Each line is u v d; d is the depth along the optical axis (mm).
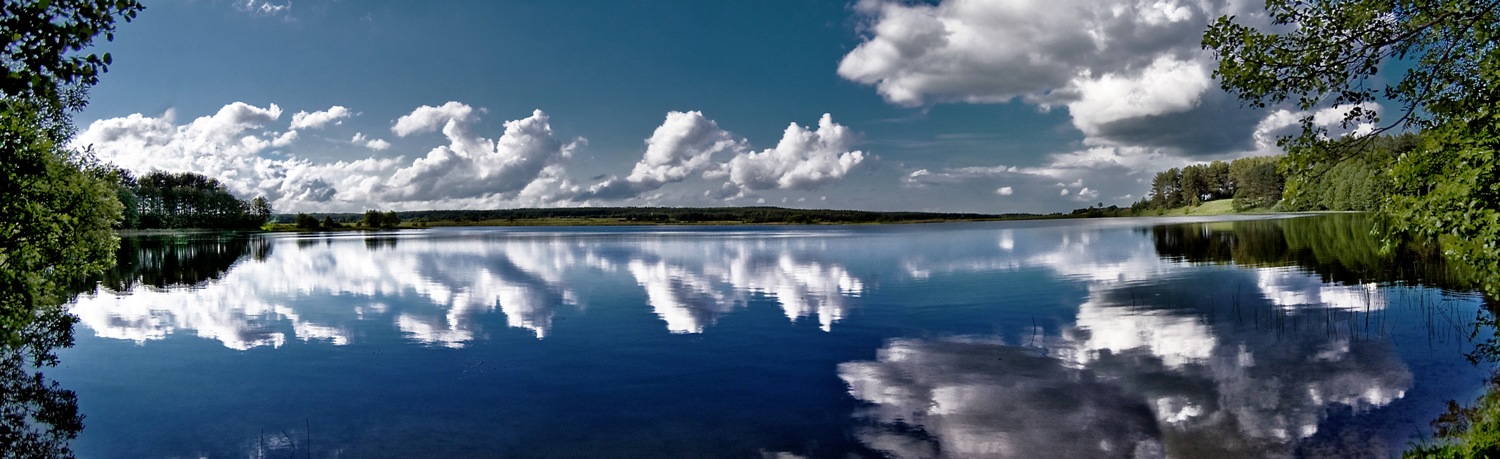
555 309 27375
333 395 15523
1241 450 11336
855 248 64438
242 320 25609
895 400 14422
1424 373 15203
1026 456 11383
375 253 67188
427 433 13016
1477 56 9609
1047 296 28266
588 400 14883
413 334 22484
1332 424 12328
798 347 19484
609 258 55094
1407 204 9438
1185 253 48438
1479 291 25406
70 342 21609
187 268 49406
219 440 12852
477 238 112250
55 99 7145
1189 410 13320
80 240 22219
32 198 19688
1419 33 9672
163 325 24656
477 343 20891
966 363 17203
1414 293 25547
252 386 16328
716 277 38438
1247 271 35344
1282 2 9992
